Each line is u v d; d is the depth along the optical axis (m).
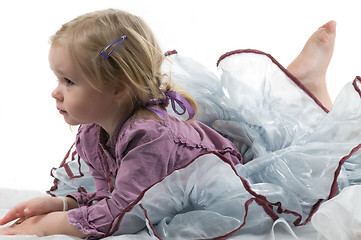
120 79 1.35
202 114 1.61
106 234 1.29
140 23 1.42
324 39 1.88
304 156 1.38
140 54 1.37
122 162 1.32
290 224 1.36
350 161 1.45
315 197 1.35
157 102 1.41
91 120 1.38
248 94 1.54
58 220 1.31
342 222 1.24
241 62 1.57
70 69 1.32
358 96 1.42
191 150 1.39
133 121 1.35
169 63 1.62
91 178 1.63
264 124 1.51
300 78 1.88
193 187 1.29
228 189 1.29
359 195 1.27
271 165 1.40
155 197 1.27
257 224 1.33
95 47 1.32
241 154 1.57
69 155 1.70
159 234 1.29
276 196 1.33
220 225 1.28
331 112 1.45
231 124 1.57
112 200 1.31
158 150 1.32
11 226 1.35
